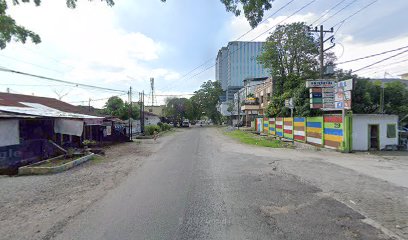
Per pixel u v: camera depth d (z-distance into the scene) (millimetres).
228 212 5539
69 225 5031
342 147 15273
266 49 34438
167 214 5480
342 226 4777
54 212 5781
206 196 6715
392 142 15672
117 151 17734
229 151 16266
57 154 14836
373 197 6492
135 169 10867
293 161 12094
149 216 5387
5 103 15844
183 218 5246
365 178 8555
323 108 18156
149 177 9172
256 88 52469
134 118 42812
